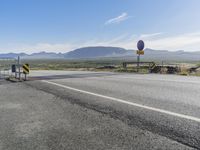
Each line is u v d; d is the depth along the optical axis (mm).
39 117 6242
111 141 4395
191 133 4688
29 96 9656
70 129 5160
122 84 12352
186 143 4211
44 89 11523
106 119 5824
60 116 6258
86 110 6797
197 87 10602
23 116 6406
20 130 5215
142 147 4082
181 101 7590
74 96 9125
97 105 7363
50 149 4133
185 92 9297
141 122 5480
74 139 4555
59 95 9539
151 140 4387
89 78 16594
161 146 4105
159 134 4684
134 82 13109
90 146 4195
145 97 8422
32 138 4699
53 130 5137
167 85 11484
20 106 7730
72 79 16094
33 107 7496
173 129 4941
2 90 11820
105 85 12133
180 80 13617
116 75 18750
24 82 15195
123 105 7238
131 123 5438
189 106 6879
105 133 4832
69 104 7711
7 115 6574
